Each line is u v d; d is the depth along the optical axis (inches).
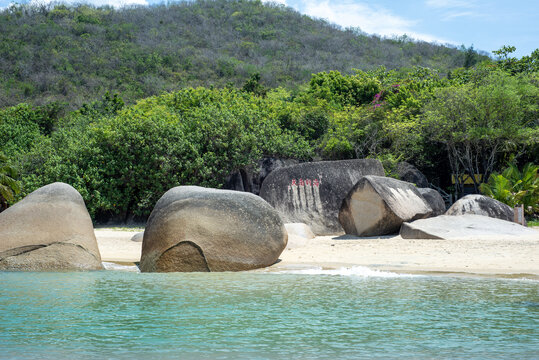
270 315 229.8
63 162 1051.9
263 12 4665.4
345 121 1226.0
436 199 700.7
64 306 252.7
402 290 291.7
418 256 441.4
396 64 3595.0
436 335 194.5
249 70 3038.9
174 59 3043.8
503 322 214.4
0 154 1043.3
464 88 1103.6
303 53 3742.6
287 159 1132.5
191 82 2733.8
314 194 693.3
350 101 1528.1
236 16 4471.0
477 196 696.4
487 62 1498.5
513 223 608.7
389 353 172.1
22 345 183.3
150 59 2920.8
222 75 2965.1
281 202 690.8
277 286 310.0
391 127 1137.4
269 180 703.1
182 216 402.3
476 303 253.1
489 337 191.5
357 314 230.7
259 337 193.6
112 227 1018.7
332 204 689.0
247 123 1139.9
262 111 1214.3
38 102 2290.8
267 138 1136.2
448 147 1139.3
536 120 1152.8
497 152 1170.6
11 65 2726.4
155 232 403.5
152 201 1042.1
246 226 406.3
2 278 355.3
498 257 422.3
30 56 2854.3
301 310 240.1
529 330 201.0
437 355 169.3
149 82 2588.6
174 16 4234.7
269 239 411.8
